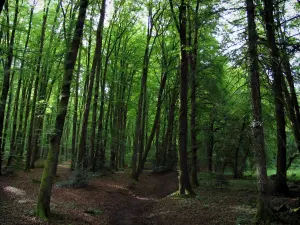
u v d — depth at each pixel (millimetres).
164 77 24500
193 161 18594
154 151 41312
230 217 10133
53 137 9328
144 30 28141
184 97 14766
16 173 19031
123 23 24859
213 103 20875
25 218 8320
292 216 9164
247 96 11633
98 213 10969
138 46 28156
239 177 25703
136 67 28188
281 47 10688
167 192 19031
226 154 23484
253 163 23516
